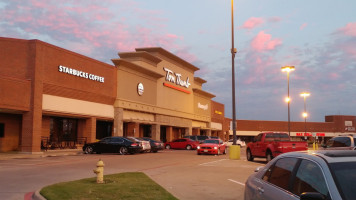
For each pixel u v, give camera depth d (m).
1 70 27.27
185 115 58.75
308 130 103.31
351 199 3.70
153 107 47.34
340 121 105.12
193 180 13.62
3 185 11.66
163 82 50.97
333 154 4.62
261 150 22.42
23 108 26.84
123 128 43.06
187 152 36.16
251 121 99.06
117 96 39.41
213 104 74.69
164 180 13.59
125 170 16.70
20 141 30.11
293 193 4.62
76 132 35.75
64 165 18.64
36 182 12.35
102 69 36.91
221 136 80.94
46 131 32.12
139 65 42.84
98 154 29.45
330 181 3.99
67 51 31.78
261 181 5.80
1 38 27.50
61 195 9.43
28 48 28.05
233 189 11.51
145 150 31.45
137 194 9.81
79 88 33.31
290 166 5.11
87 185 11.11
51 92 29.75
